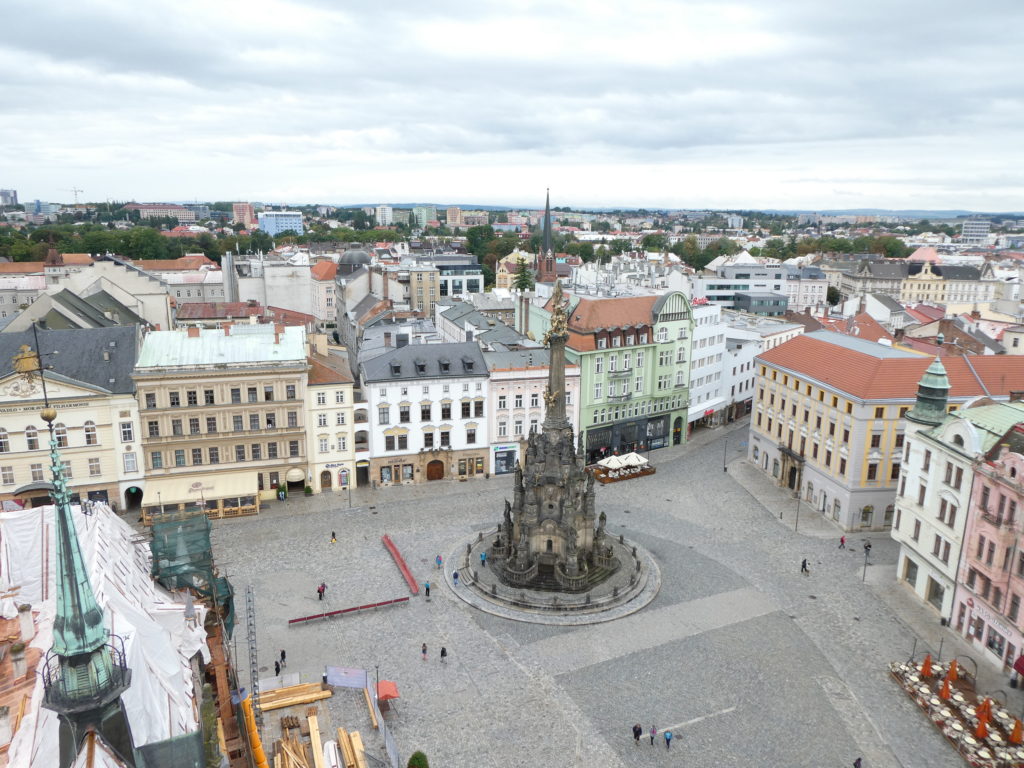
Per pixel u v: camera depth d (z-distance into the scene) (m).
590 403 112.06
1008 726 51.88
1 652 32.88
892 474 87.62
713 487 102.38
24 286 180.88
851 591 73.31
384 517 90.38
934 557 69.19
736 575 76.31
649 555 80.50
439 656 61.62
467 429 104.00
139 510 91.81
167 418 89.75
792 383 100.88
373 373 99.12
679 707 55.31
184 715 31.05
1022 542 57.72
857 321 156.00
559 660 61.22
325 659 60.81
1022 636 57.19
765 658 61.66
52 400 84.19
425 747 50.72
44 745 26.45
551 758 49.81
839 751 50.72
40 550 42.59
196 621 42.00
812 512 93.81
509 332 124.44
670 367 119.38
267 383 93.19
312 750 41.69
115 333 93.25
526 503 74.25
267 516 90.69
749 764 49.47
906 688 57.06
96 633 23.28
